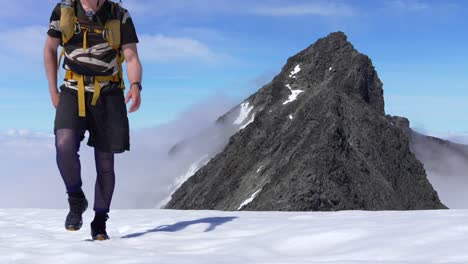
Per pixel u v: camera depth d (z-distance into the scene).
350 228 3.58
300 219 5.16
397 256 2.71
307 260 2.84
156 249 4.04
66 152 4.61
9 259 3.46
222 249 3.62
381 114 110.12
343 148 84.19
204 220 5.71
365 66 112.38
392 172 93.88
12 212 8.56
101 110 4.77
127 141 4.92
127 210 8.38
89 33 4.71
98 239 4.90
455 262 2.43
